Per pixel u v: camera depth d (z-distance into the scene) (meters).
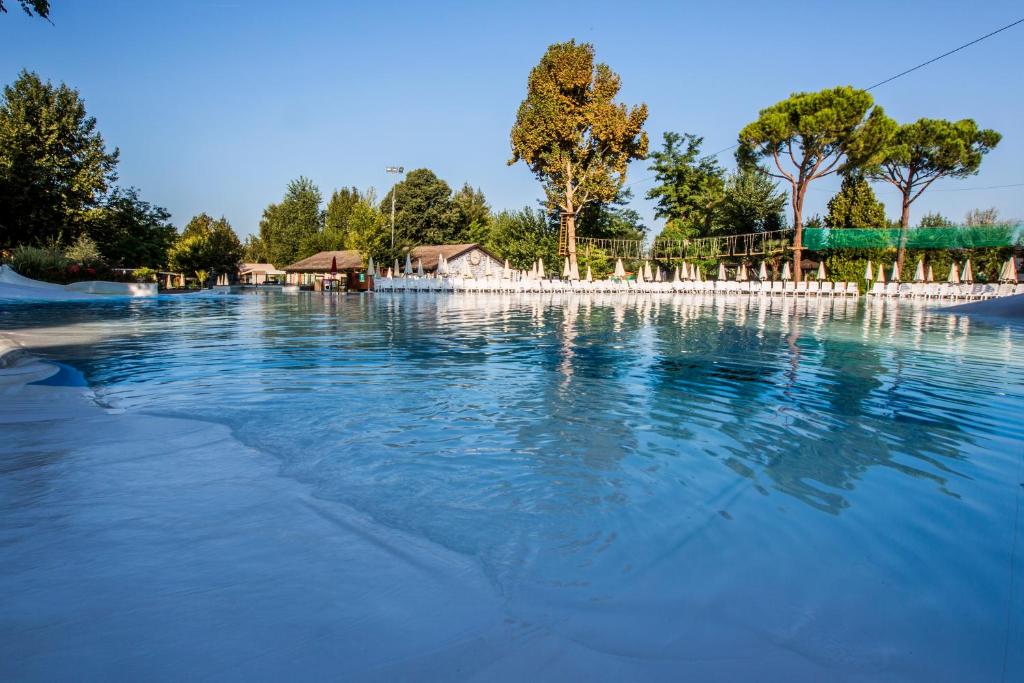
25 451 3.65
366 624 1.87
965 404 5.17
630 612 1.95
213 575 2.15
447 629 1.85
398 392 5.54
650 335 11.04
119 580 2.11
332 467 3.38
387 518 2.69
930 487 3.12
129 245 43.94
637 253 52.25
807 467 3.43
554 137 45.78
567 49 45.25
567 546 2.43
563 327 12.72
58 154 39.66
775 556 2.34
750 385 6.00
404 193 71.06
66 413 4.66
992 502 2.90
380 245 49.78
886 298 36.50
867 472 3.36
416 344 9.45
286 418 4.53
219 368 6.92
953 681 1.62
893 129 38.25
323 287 44.28
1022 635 1.83
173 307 20.36
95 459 3.50
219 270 52.34
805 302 29.52
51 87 40.16
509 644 1.78
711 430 4.25
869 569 2.25
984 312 18.97
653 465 3.45
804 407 5.01
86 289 28.11
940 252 42.56
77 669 1.63
